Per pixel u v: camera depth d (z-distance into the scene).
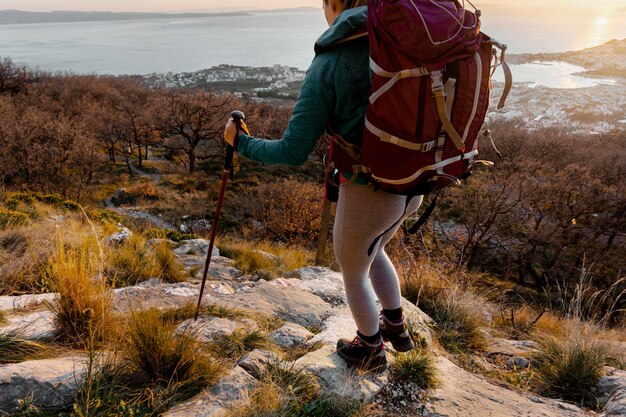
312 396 1.90
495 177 23.38
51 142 33.44
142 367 1.91
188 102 44.69
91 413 1.58
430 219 24.94
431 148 1.36
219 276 5.27
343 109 1.48
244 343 2.28
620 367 2.69
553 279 21.77
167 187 37.53
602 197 23.36
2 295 3.09
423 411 1.91
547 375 2.54
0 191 11.96
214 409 1.71
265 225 24.97
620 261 23.00
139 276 4.14
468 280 4.59
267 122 47.88
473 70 1.36
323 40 1.45
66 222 7.08
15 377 1.72
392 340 2.09
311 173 41.66
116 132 45.28
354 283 1.86
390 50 1.28
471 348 2.95
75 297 2.23
